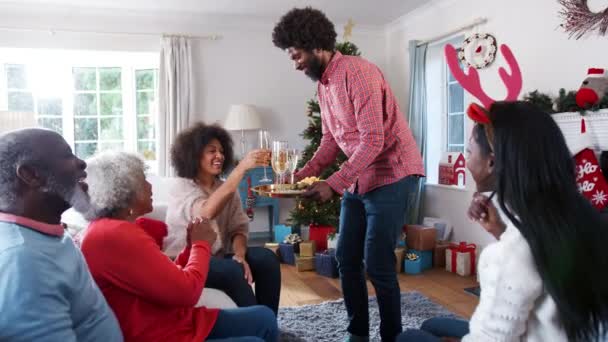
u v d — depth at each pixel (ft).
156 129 17.75
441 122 15.89
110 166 4.25
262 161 6.55
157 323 4.28
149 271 3.98
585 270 2.63
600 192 8.61
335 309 9.67
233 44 17.24
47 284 2.83
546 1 11.00
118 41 16.15
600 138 8.98
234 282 6.52
